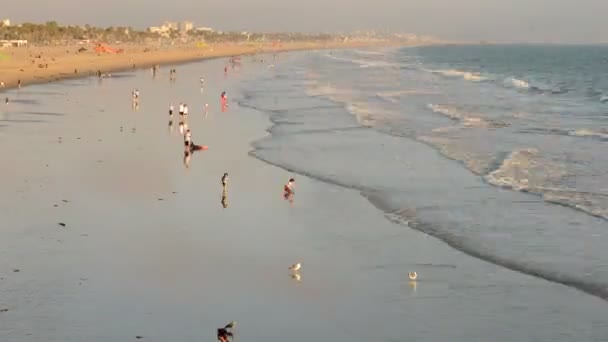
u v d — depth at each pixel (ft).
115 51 654.94
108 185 99.55
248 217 85.61
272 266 68.39
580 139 140.26
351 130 158.40
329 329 54.03
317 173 111.14
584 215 83.35
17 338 50.85
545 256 69.41
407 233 78.79
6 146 126.93
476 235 76.89
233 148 134.21
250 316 56.24
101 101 214.90
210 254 71.36
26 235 75.10
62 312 55.72
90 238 75.00
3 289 59.93
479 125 164.55
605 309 56.85
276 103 221.25
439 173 109.91
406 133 152.56
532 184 99.96
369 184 103.04
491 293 60.85
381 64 563.07
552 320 55.11
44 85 269.23
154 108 201.16
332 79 349.00
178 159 121.19
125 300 58.70
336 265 68.69
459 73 421.59
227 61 561.02
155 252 71.36
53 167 110.01
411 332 53.52
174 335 52.31
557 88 307.78
